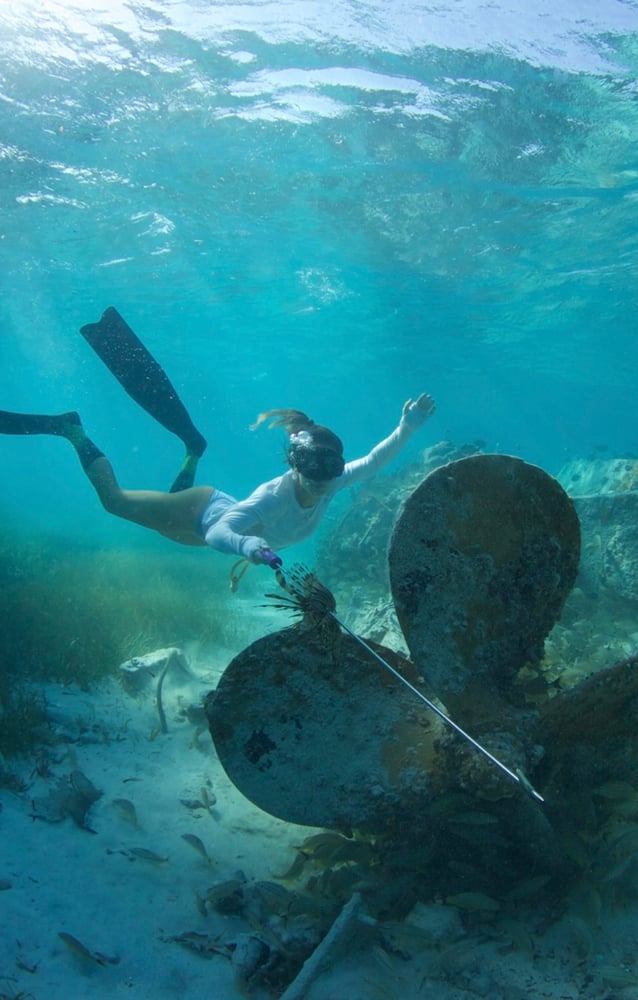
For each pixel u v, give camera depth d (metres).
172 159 13.68
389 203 15.41
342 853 3.65
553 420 79.69
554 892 3.42
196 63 10.47
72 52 10.32
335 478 4.27
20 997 2.88
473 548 3.41
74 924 3.38
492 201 14.96
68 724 5.54
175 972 3.18
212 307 26.31
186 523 4.65
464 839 3.41
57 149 13.30
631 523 8.92
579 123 11.62
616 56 9.88
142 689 6.50
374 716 3.57
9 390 66.38
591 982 3.03
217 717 3.49
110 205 16.22
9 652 6.53
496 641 3.47
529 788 2.76
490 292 22.17
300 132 12.47
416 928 3.18
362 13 9.30
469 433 102.56
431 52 10.02
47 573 10.77
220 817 4.49
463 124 11.86
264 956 3.27
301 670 3.54
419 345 32.12
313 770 3.46
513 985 3.01
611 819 3.68
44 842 3.99
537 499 3.46
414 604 3.33
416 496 3.33
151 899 3.67
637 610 8.68
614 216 15.62
